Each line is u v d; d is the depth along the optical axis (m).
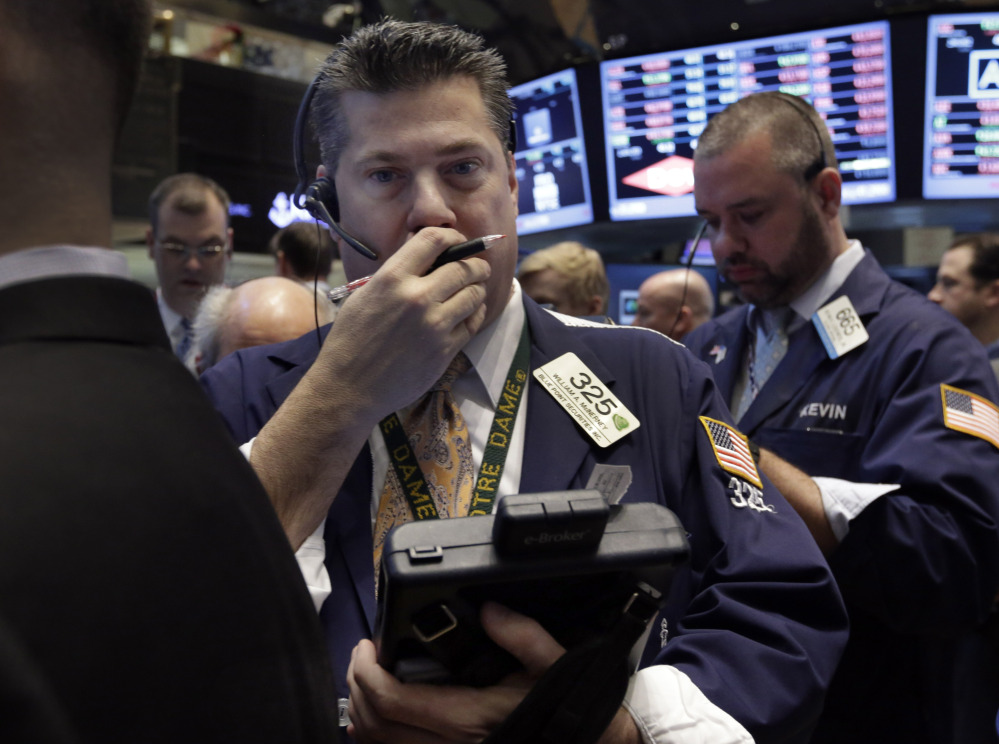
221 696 0.40
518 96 3.15
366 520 0.93
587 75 3.00
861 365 1.63
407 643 0.70
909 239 3.58
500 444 0.94
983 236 2.91
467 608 0.68
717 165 1.67
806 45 2.79
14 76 0.43
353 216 0.96
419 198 0.91
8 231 0.44
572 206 3.12
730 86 2.88
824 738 1.54
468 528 0.67
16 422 0.39
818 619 0.93
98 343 0.45
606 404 0.98
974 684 1.66
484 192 0.93
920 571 1.39
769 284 1.71
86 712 0.36
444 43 0.93
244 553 0.44
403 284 0.83
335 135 0.96
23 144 0.44
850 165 2.79
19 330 0.43
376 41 0.92
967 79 2.67
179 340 2.55
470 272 0.85
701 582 0.95
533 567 0.66
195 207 2.49
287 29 3.21
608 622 0.71
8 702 0.33
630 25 3.12
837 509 1.43
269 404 1.03
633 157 3.01
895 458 1.48
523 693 0.73
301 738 0.44
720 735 0.79
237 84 2.77
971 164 2.71
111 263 0.47
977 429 1.48
